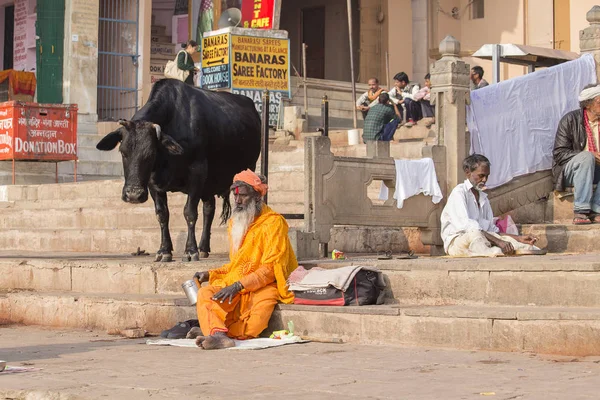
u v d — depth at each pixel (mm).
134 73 28875
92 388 6645
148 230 14617
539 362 7449
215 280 9508
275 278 9398
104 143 11320
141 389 6551
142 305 10312
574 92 14133
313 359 7895
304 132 23344
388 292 9375
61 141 21500
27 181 23047
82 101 27000
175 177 11680
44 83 27188
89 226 16609
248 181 9469
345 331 8945
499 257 10227
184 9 31125
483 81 20984
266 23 25906
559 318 7793
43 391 6570
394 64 34500
